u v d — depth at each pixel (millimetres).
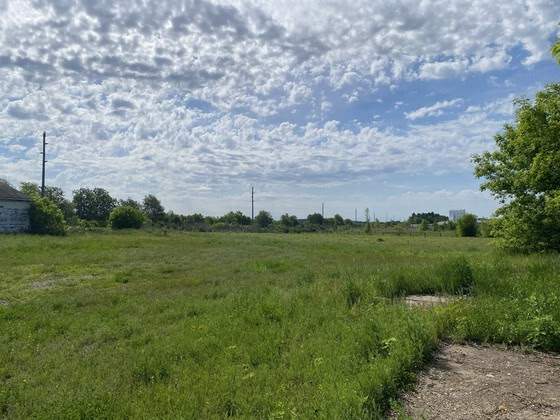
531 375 4867
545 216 17062
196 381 5234
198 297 11188
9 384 5605
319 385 4477
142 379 5590
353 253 25828
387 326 6066
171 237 40594
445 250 28484
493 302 7461
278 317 8117
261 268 17391
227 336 7016
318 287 10398
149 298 11391
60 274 16531
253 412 4293
